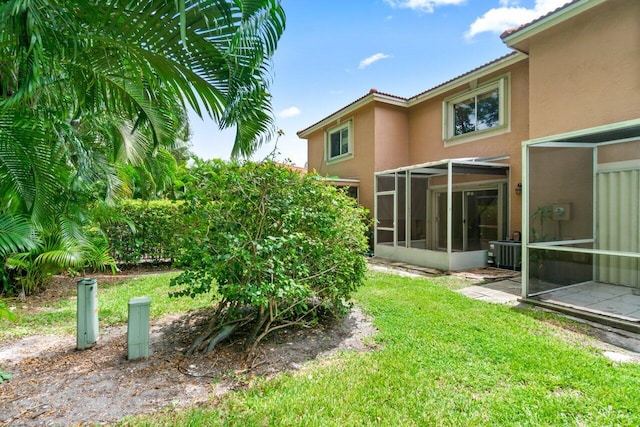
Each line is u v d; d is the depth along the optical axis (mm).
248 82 3223
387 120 12695
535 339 4047
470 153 10547
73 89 4004
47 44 2621
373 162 12547
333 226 4570
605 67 6645
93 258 6863
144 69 3420
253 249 3859
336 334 4359
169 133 5004
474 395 2863
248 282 3783
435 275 8375
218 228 4004
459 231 10844
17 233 3764
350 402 2758
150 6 2604
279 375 3240
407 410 2652
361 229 5250
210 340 3902
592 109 6832
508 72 9406
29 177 3842
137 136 6688
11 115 3498
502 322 4695
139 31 2830
